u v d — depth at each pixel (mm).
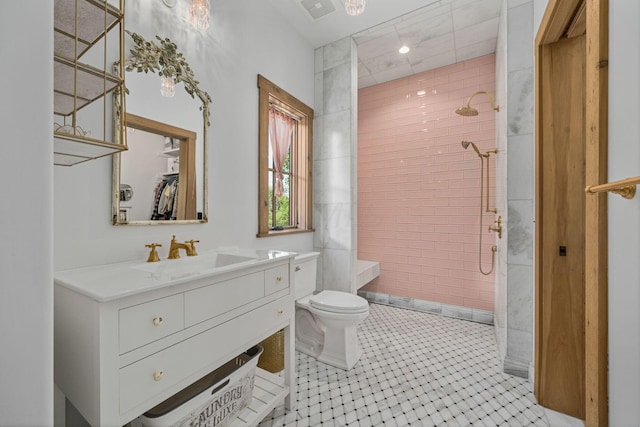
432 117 3105
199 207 1662
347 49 2598
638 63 606
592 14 781
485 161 2830
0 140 302
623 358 668
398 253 3293
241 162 1959
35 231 327
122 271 1168
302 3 2193
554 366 1515
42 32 331
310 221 2709
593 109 775
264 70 2162
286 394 1483
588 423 783
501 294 2150
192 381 1026
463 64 2955
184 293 999
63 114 1125
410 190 3223
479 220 2859
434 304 3057
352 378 1819
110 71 1269
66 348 917
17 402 314
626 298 660
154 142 1444
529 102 1762
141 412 878
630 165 639
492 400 1603
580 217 1440
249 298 1265
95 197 1238
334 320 1913
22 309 317
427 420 1451
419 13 2271
